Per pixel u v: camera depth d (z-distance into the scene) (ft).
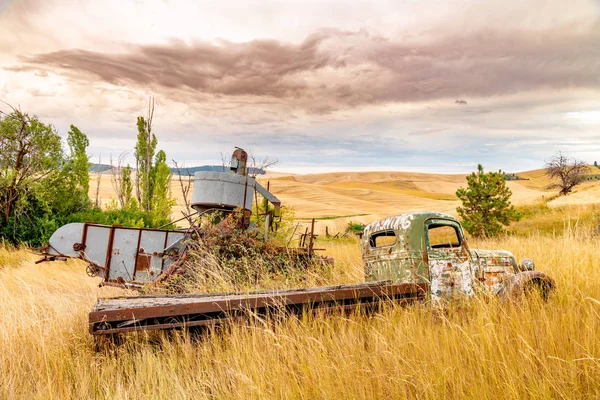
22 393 12.83
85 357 14.64
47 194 61.31
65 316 18.11
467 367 11.93
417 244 17.72
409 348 13.33
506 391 10.61
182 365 14.25
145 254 27.22
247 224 30.42
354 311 16.31
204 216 28.53
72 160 67.46
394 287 16.65
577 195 162.40
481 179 71.36
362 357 13.17
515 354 12.16
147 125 95.66
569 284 18.07
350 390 11.31
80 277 32.89
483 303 15.61
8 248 54.34
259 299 15.12
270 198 35.55
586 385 11.00
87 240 26.96
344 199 384.88
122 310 13.60
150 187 94.99
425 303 16.92
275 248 27.96
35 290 26.22
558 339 12.73
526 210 122.31
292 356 12.99
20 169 61.87
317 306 16.26
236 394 12.03
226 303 14.67
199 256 24.49
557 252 24.59
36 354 14.61
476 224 70.64
